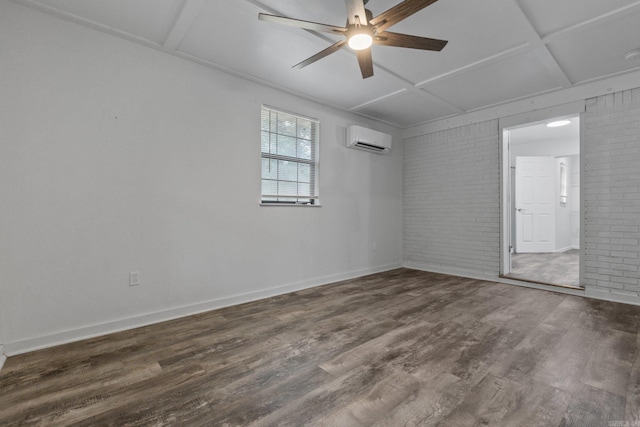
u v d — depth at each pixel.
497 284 4.05
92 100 2.40
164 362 1.97
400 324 2.61
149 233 2.66
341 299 3.38
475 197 4.48
